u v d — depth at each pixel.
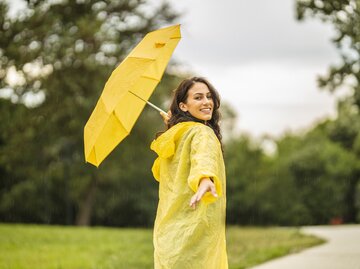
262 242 15.90
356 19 11.27
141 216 44.03
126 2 25.80
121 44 28.33
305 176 46.91
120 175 39.97
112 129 4.96
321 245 15.45
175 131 4.42
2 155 25.44
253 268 10.67
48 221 40.06
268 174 46.91
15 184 38.06
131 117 5.00
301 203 46.34
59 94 26.41
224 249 4.43
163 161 4.55
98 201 42.75
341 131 52.88
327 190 46.56
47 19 19.28
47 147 33.78
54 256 13.24
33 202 39.41
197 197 3.92
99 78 26.67
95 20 22.89
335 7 11.33
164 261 4.32
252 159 47.88
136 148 37.25
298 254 13.13
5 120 24.34
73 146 36.88
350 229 24.59
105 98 4.84
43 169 36.72
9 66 18.81
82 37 23.25
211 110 4.67
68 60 24.78
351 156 47.94
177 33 5.16
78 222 41.72
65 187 38.69
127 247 15.02
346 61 12.19
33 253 13.78
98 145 4.92
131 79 4.83
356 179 47.22
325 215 46.41
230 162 46.94
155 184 42.53
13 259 12.71
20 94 23.14
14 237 16.86
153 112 36.00
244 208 45.97
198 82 4.69
